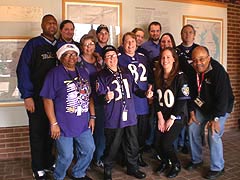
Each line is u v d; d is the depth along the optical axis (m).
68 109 2.59
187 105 3.12
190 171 3.22
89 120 2.85
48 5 3.78
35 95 2.92
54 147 3.25
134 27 4.30
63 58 2.59
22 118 3.81
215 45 5.04
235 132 5.11
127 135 2.96
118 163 3.47
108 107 2.83
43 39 2.95
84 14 3.96
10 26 3.67
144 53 3.59
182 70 3.24
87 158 2.85
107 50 2.85
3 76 3.70
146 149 3.77
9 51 3.69
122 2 4.19
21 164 3.56
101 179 3.03
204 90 2.99
